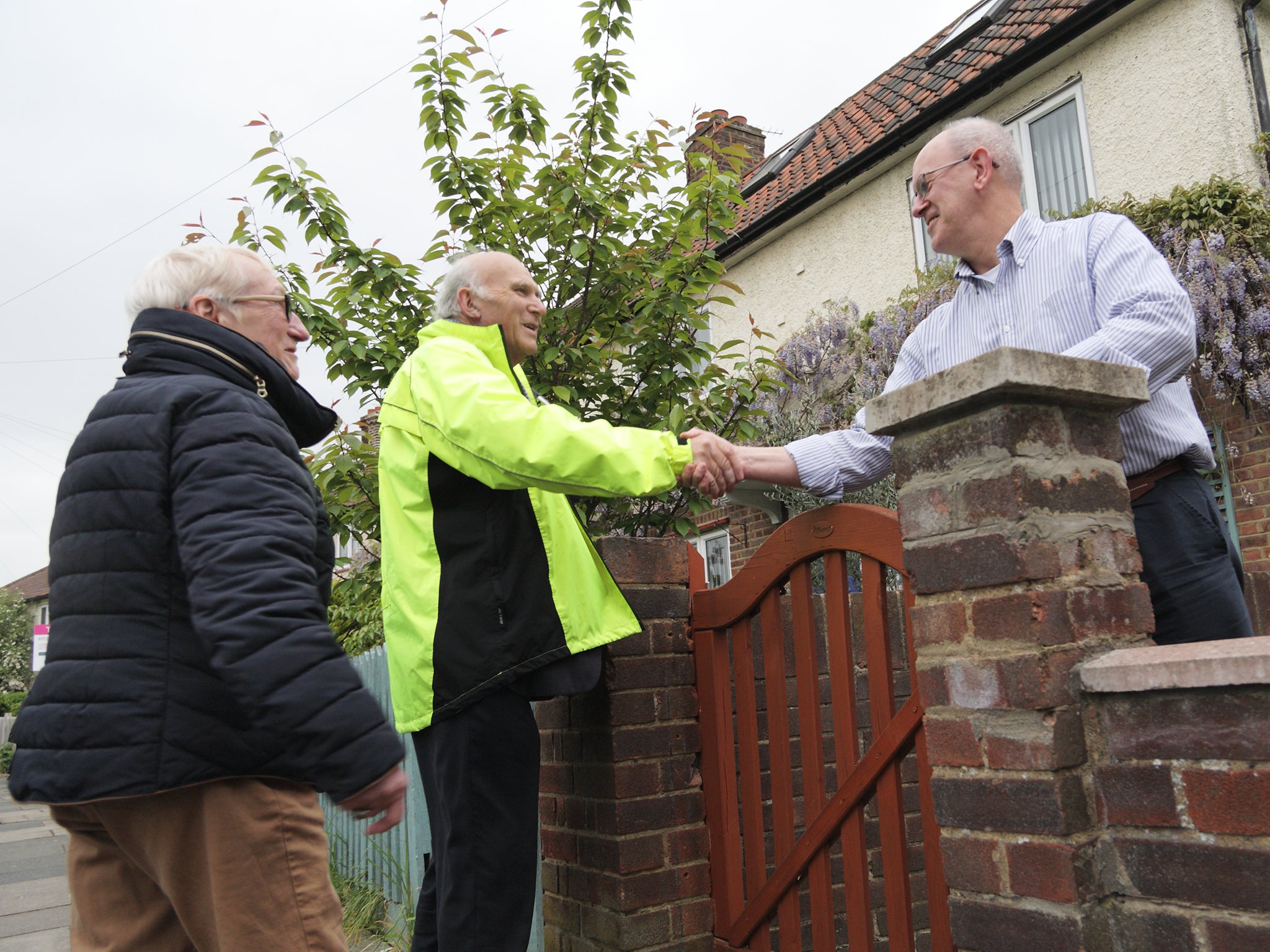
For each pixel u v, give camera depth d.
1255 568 5.29
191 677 1.42
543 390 3.71
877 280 8.05
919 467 1.64
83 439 1.54
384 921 4.20
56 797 1.36
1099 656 1.47
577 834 2.55
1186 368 1.83
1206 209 5.39
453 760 1.96
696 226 3.83
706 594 2.54
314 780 1.37
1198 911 1.29
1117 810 1.40
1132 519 1.63
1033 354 1.45
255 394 1.66
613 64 3.73
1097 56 6.47
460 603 1.99
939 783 1.58
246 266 1.83
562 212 3.67
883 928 2.92
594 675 2.06
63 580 1.47
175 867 1.41
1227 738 1.27
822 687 2.99
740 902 2.41
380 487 2.20
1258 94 5.75
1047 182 6.87
